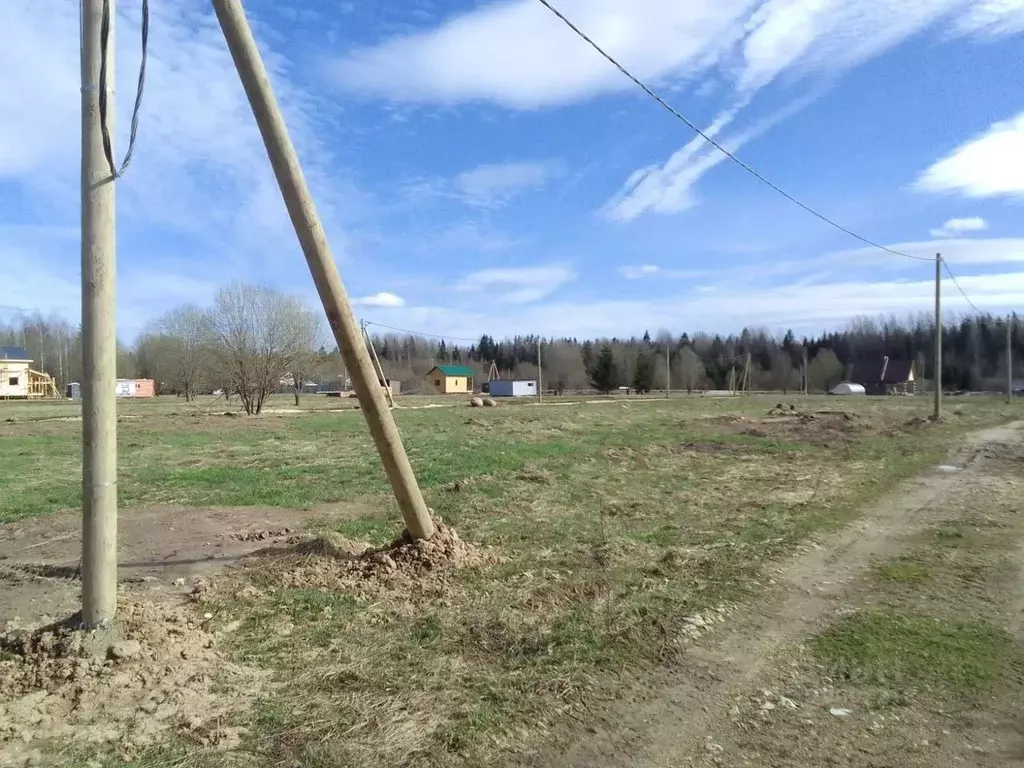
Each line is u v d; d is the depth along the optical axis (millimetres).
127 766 2898
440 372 79875
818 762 3018
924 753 3080
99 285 3867
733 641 4402
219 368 32094
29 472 12391
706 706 3539
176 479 11250
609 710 3488
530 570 5816
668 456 14102
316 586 5383
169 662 3900
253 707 3443
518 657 4066
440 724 3291
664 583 5512
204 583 5527
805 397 58375
